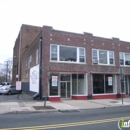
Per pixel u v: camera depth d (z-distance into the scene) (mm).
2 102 16734
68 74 21062
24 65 32781
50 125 8141
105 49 23875
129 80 26578
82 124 8422
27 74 28828
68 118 10102
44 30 19781
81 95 20938
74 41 21453
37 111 12367
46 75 19141
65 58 20609
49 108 13500
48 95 19000
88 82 21797
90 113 12156
